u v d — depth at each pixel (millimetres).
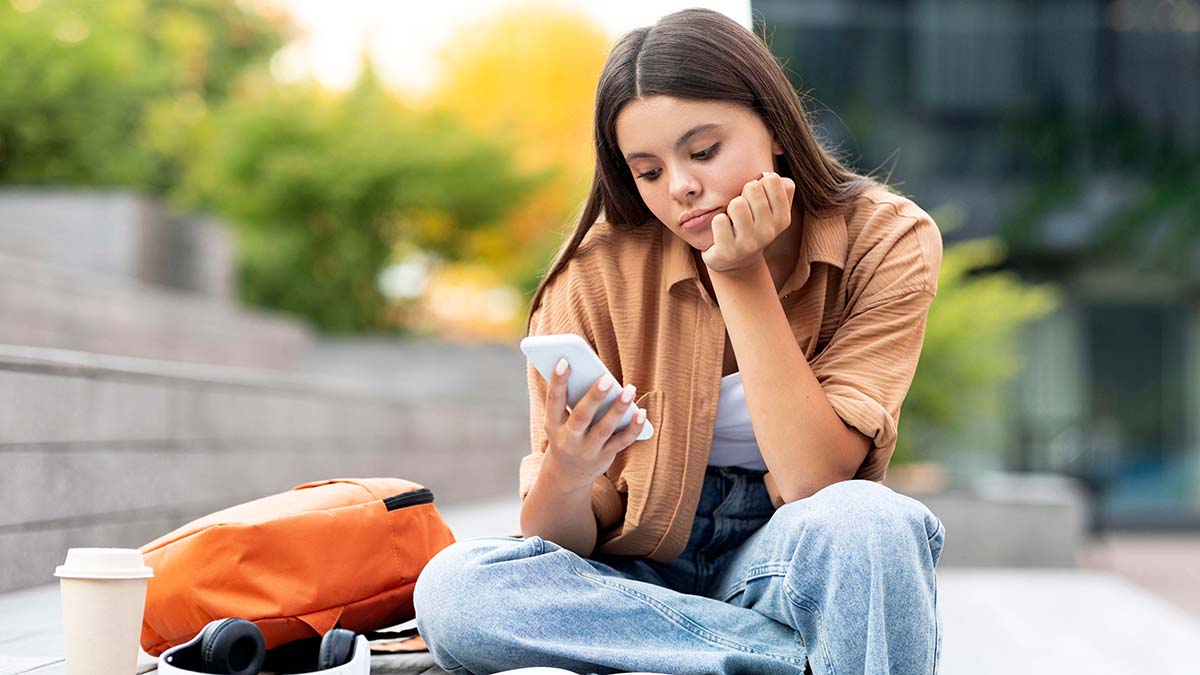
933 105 15789
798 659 2018
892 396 2094
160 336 8227
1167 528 15594
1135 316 16125
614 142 2164
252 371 9844
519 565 2051
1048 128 15789
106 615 1879
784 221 2006
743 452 2275
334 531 2248
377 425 7461
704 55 2047
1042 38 15875
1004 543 7918
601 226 2361
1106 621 5293
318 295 16344
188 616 2162
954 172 15773
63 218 9594
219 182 15969
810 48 15734
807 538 1934
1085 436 15773
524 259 18781
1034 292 9719
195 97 19531
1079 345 16047
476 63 21422
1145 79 15852
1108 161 15766
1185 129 15781
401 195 16203
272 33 21359
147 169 12703
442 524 2508
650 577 2297
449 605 2037
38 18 12203
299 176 15789
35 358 3766
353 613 2299
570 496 2119
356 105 17266
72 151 11938
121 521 4301
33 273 6641
